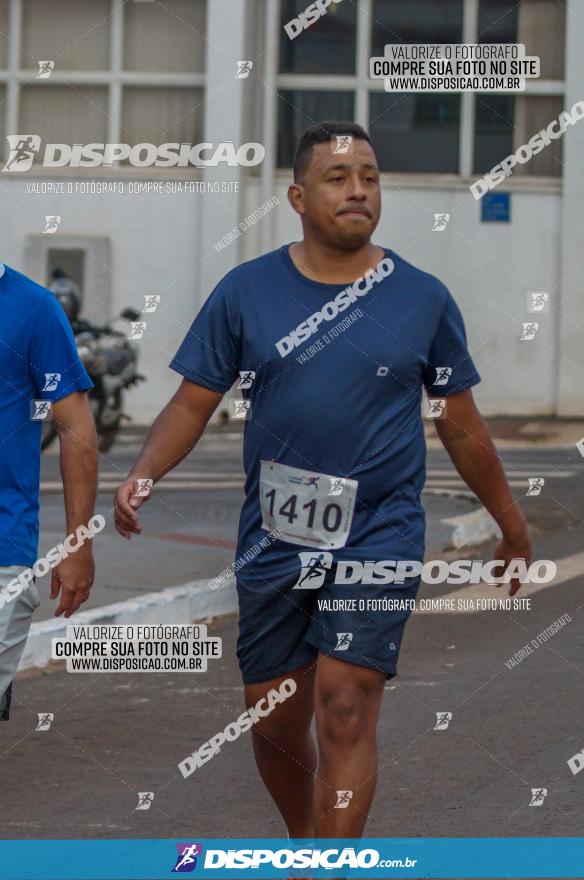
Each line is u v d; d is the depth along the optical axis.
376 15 45.91
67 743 10.68
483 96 45.72
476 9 45.56
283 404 6.92
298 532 6.98
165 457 7.22
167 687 12.54
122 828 8.67
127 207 45.09
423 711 11.37
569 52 45.12
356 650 6.82
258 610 7.16
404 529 6.95
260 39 45.59
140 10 45.56
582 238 45.25
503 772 9.68
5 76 45.66
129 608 14.48
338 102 46.06
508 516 7.59
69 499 7.41
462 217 45.78
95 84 45.56
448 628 14.65
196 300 44.97
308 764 7.46
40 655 13.39
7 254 45.06
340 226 6.84
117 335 34.78
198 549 19.16
